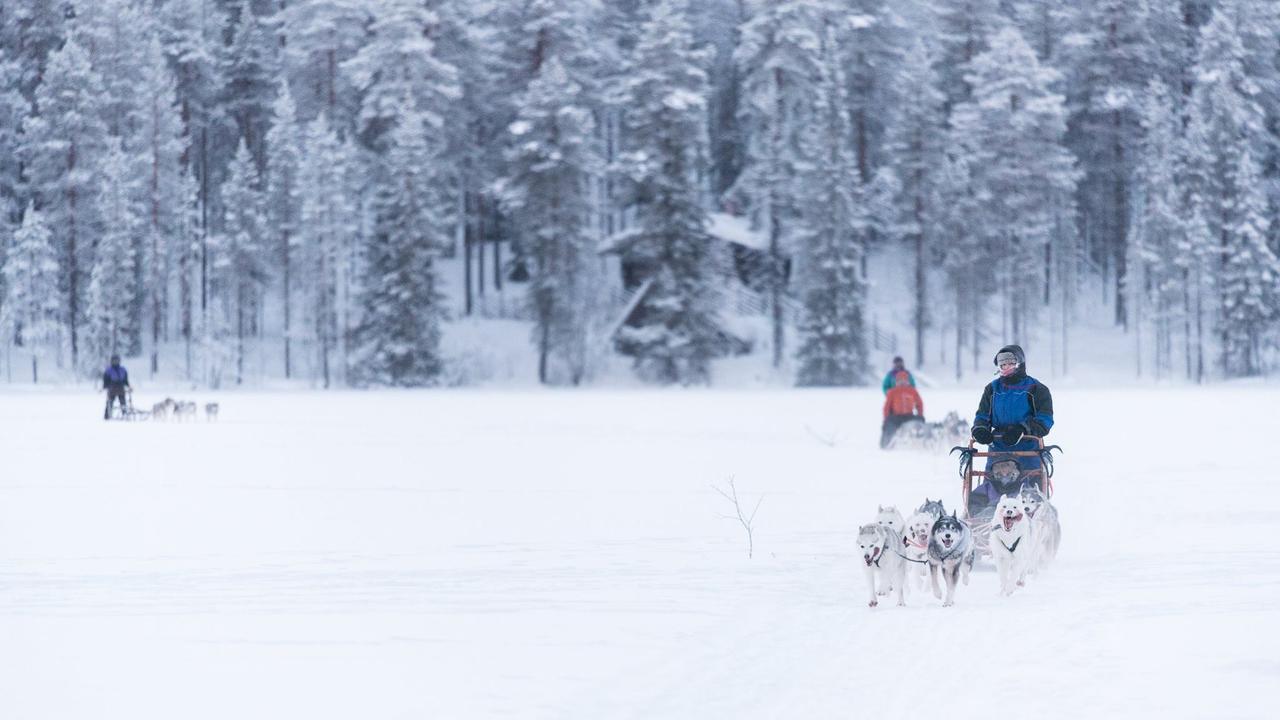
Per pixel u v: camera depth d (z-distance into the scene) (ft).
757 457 234.79
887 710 59.47
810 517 144.56
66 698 62.44
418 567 108.17
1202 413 381.19
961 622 83.10
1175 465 207.72
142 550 118.93
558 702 61.77
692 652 74.13
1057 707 58.95
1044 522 103.55
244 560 112.37
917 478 192.24
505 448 257.55
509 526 136.98
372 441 278.26
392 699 62.18
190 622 83.66
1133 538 125.29
